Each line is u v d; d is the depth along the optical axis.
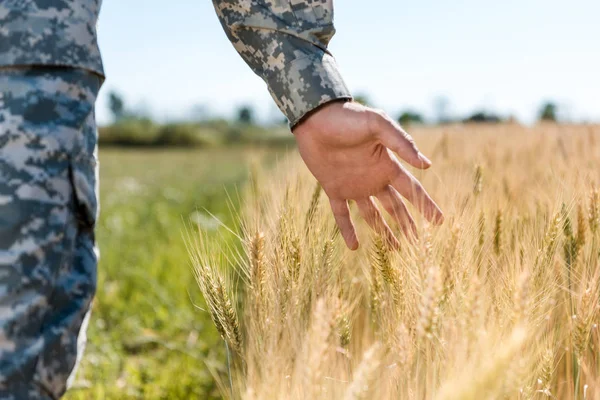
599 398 1.72
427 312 1.37
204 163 31.55
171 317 3.85
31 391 1.10
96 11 1.29
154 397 2.85
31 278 1.10
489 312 1.62
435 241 1.61
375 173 1.60
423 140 5.40
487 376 1.25
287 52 1.53
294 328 1.55
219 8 1.60
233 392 1.61
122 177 21.08
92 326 3.80
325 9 1.56
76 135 1.20
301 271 1.73
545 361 1.71
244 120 72.44
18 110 1.14
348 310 1.85
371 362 1.23
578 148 3.98
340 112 1.50
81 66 1.22
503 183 3.09
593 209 2.08
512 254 2.06
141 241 6.58
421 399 1.52
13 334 1.08
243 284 1.88
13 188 1.11
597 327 1.90
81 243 1.26
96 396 2.79
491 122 9.44
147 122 69.44
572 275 2.02
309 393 1.29
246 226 1.79
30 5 1.19
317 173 1.63
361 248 2.54
